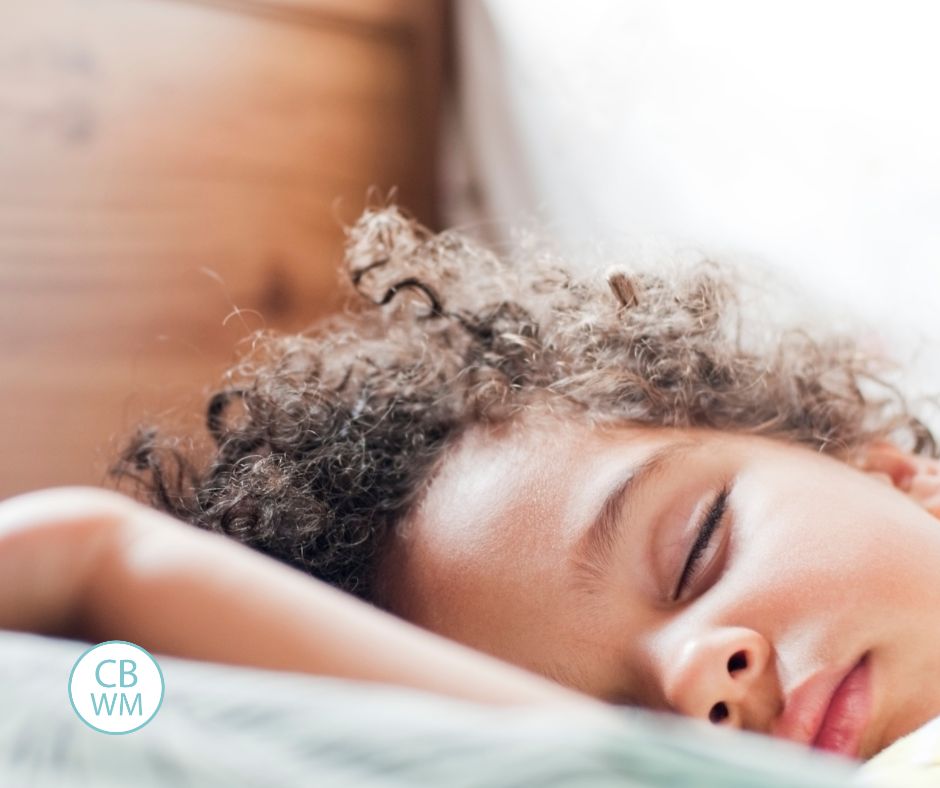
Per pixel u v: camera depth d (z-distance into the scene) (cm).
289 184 132
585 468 69
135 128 124
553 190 132
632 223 123
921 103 99
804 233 107
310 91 134
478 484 71
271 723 30
